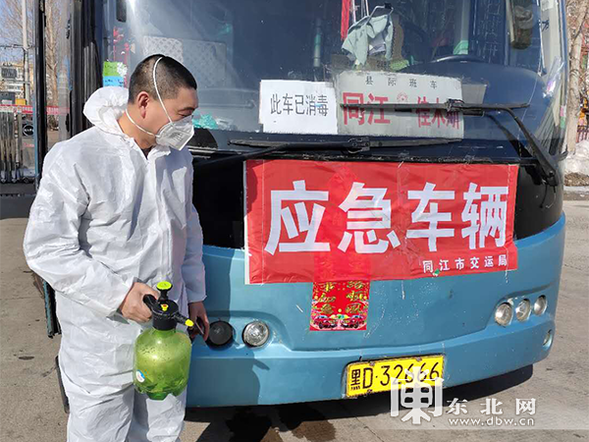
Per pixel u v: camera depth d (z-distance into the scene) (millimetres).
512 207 2938
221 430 3088
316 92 2646
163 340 1893
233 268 2471
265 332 2582
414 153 2709
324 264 2584
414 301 2758
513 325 3076
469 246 2850
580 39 15352
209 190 2441
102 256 1951
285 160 2498
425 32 3016
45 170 1871
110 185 1896
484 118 2865
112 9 2512
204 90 2570
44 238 1832
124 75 2525
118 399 2109
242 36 2688
